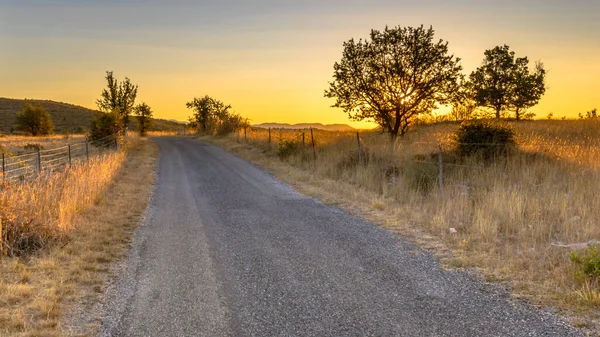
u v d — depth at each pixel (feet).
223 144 109.60
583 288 15.44
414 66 55.77
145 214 32.68
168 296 17.03
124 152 78.38
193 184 48.26
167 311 15.64
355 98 58.59
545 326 13.61
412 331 13.70
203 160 75.51
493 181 33.01
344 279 18.54
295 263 20.86
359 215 30.91
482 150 39.22
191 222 29.96
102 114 95.91
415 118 62.34
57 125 323.78
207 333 13.93
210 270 20.07
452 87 55.52
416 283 17.80
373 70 56.90
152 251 23.20
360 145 51.70
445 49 55.31
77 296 16.79
